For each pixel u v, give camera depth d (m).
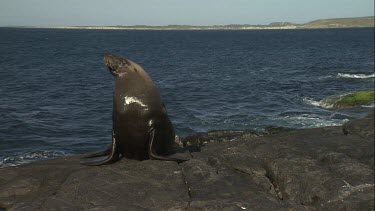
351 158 8.46
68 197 6.58
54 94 25.44
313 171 7.58
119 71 8.19
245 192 7.02
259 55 62.81
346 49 73.06
